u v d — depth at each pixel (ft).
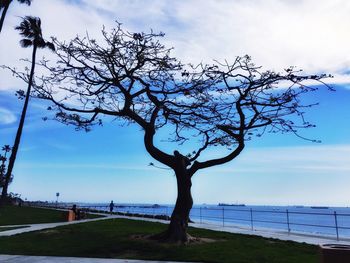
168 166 59.31
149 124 60.39
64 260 44.11
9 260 44.14
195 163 59.31
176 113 63.46
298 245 53.21
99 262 42.86
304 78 55.72
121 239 57.16
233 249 49.42
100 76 60.70
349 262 27.61
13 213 132.77
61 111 63.05
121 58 59.62
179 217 56.24
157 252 48.21
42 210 155.63
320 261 29.04
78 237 60.80
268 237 63.10
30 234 66.54
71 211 108.06
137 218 118.62
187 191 57.47
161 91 60.75
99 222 90.27
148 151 59.98
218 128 62.64
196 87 60.18
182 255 46.03
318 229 147.84
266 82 56.95
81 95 62.64
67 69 60.95
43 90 64.69
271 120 58.70
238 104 58.75
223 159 58.90
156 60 59.77
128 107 61.11
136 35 58.03
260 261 42.70
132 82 60.34
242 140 59.06
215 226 88.07
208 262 42.86
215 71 58.34
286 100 56.95
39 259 44.80
